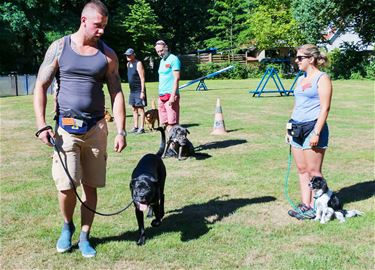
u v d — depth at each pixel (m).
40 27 35.69
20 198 6.16
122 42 43.50
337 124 12.31
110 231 4.94
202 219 5.31
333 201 5.21
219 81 37.50
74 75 4.13
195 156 8.54
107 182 6.87
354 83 29.66
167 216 5.45
